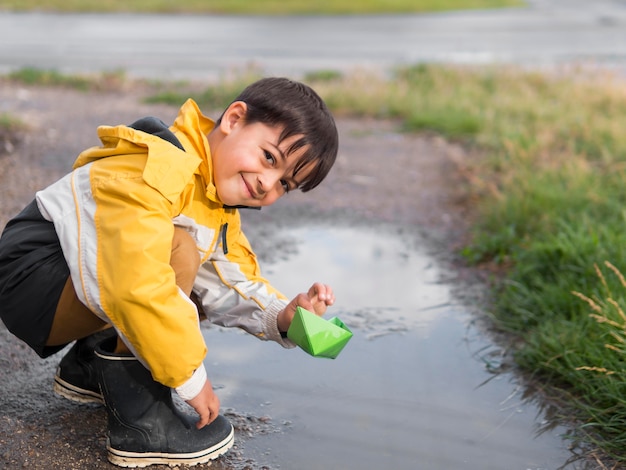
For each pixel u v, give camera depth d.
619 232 3.73
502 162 5.39
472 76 9.41
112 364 2.06
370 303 3.35
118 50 11.64
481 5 21.25
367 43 13.44
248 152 2.06
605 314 2.76
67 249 1.93
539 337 2.94
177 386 1.93
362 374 2.75
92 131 6.01
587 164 5.05
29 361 2.60
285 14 18.03
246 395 2.54
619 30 15.93
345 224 4.41
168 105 7.56
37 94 7.72
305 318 2.01
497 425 2.45
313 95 2.16
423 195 5.04
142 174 1.93
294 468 2.17
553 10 20.39
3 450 2.11
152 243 1.86
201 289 2.31
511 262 3.80
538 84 9.17
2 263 2.07
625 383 2.42
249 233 4.12
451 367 2.82
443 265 3.85
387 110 7.85
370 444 2.31
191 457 2.12
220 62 10.83
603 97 7.95
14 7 16.59
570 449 2.33
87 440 2.20
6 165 4.71
